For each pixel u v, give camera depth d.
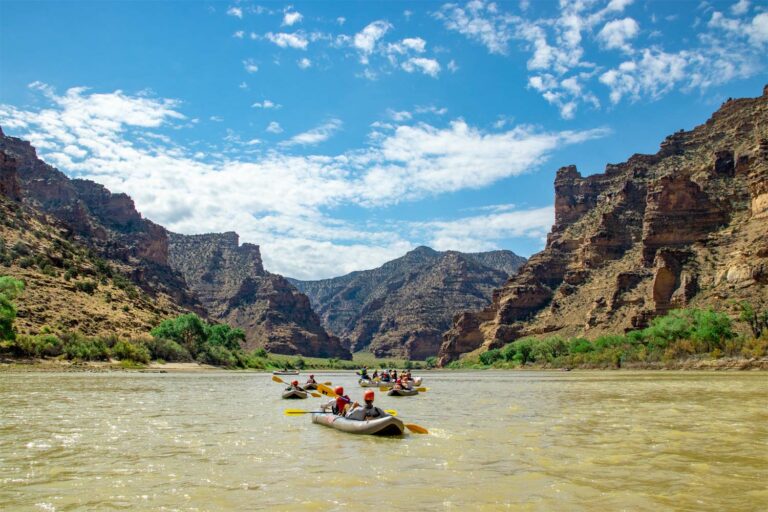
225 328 165.50
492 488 16.09
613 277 197.88
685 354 111.31
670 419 31.17
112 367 96.56
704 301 139.75
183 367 116.25
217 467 19.05
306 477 17.56
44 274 127.69
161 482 16.91
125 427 28.62
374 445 23.50
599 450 21.84
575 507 14.18
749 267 136.25
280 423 31.03
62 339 98.44
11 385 56.22
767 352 96.56
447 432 27.20
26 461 19.94
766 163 161.00
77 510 14.08
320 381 104.81
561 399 47.38
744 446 22.41
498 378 105.69
